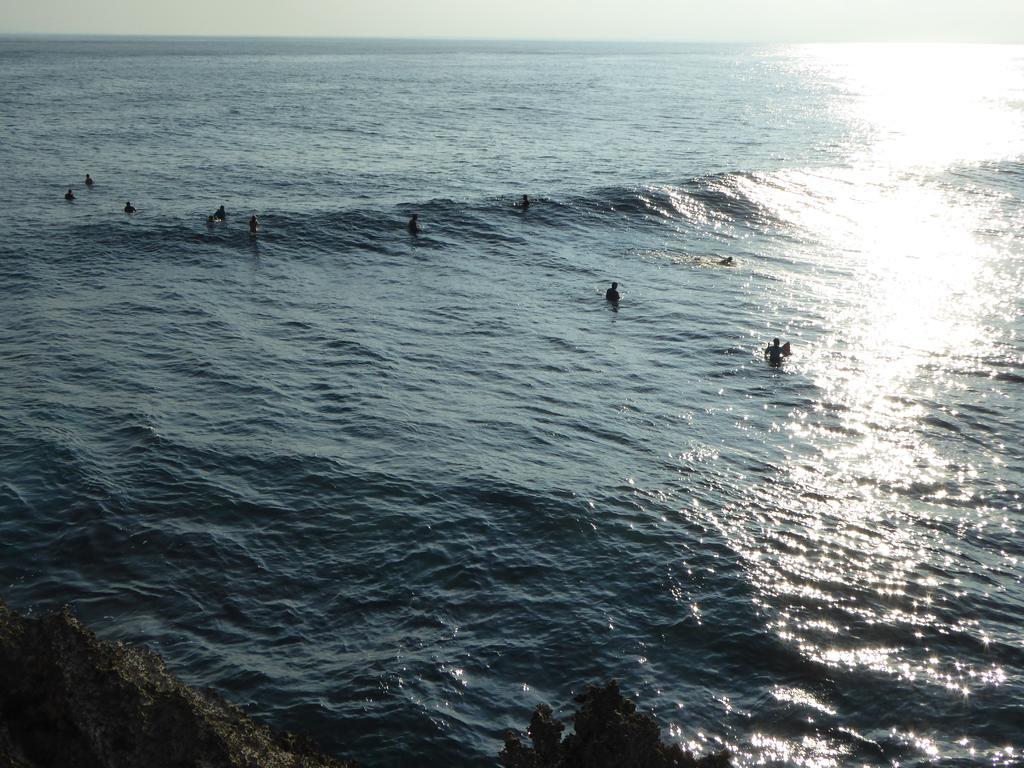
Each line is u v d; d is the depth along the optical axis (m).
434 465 21.17
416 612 15.73
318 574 16.72
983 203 54.28
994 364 29.28
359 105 109.94
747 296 36.62
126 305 32.97
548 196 50.88
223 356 28.09
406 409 24.67
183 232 42.38
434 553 17.47
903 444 23.45
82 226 42.75
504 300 35.66
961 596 16.66
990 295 36.94
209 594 15.95
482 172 60.97
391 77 179.50
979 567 17.77
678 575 17.02
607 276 39.31
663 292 37.09
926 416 25.23
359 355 28.78
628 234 46.19
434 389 26.31
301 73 190.62
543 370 28.28
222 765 9.84
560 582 16.72
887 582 17.03
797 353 30.16
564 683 14.12
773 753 12.77
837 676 14.37
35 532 17.41
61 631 10.59
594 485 20.48
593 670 14.40
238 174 58.38
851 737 13.11
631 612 15.88
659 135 84.19
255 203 49.09
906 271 40.44
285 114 96.94
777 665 14.59
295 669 14.12
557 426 23.98
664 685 14.09
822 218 49.97
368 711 13.24
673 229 47.28
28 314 31.48
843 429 24.31
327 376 26.86
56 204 47.88
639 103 121.50
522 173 60.84
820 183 57.16
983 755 12.79
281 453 21.38
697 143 78.69
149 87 136.50
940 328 32.81
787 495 20.48
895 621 15.82
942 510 20.03
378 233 44.06
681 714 13.46
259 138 76.19
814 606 16.19
